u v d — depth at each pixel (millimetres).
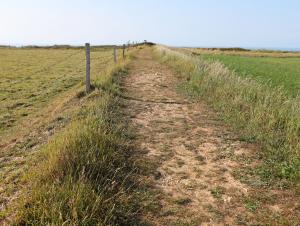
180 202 4488
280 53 76062
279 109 7844
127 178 5082
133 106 10000
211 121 8578
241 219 4125
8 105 11711
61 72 22266
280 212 4297
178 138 7180
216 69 13234
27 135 7438
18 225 3574
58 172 4453
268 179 5238
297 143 6188
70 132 5883
